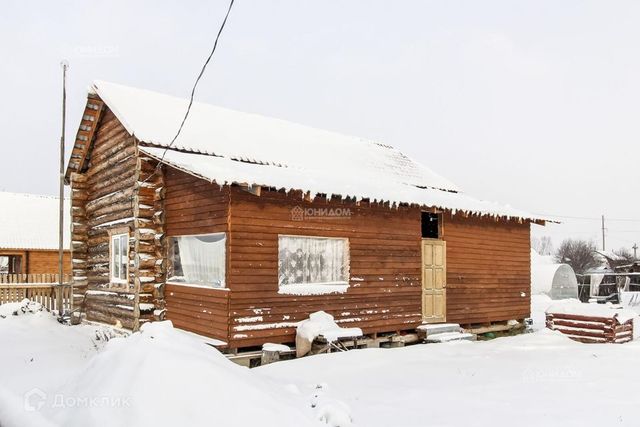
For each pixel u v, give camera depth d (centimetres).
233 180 973
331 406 562
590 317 1373
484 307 1591
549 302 2806
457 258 1520
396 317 1341
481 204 1606
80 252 1627
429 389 771
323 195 1102
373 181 1477
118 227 1372
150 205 1236
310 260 1188
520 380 834
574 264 5306
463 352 1118
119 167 1395
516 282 1716
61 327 1495
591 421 610
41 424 466
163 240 1237
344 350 1145
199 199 1137
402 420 612
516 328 1727
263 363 1046
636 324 1906
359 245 1273
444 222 1498
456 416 630
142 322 1201
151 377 482
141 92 1498
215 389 495
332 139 1853
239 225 1059
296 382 816
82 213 1639
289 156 1453
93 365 557
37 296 1788
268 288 1096
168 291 1223
